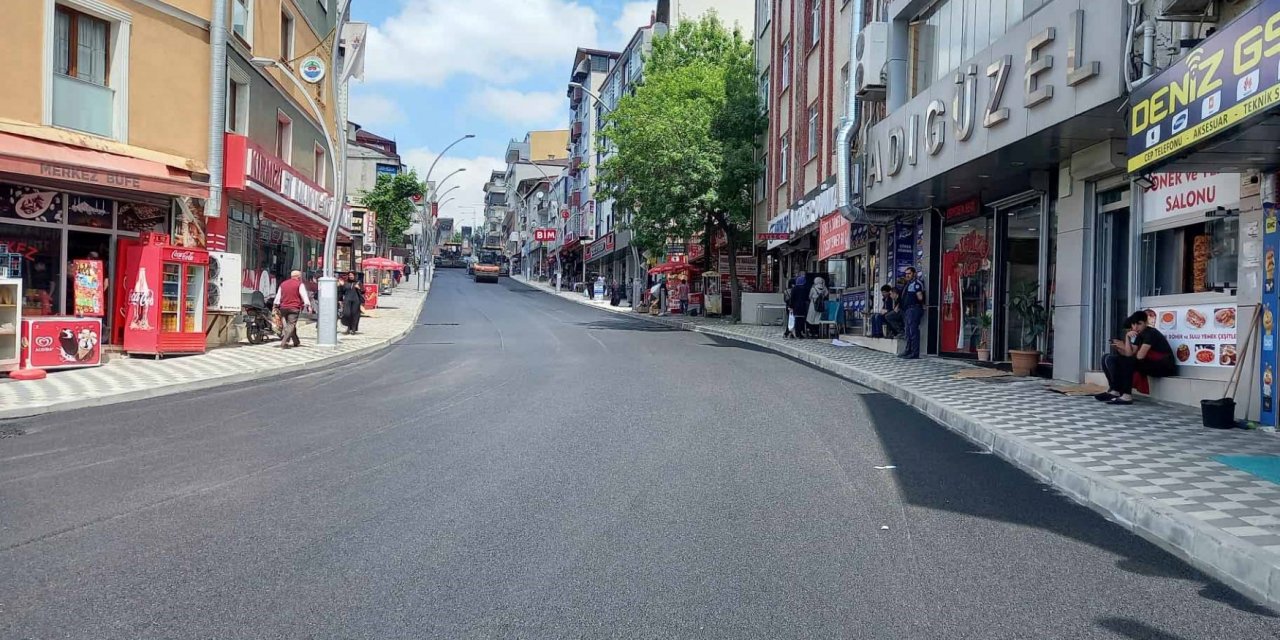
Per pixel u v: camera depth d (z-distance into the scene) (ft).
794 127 93.20
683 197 102.89
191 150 55.47
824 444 28.30
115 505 19.75
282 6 74.08
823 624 13.38
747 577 15.46
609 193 110.42
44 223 48.67
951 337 59.98
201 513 19.13
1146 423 30.68
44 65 46.83
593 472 23.54
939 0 51.60
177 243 55.21
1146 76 29.32
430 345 70.54
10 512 19.10
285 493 20.99
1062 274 42.83
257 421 31.81
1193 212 34.04
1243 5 28.17
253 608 13.69
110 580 14.87
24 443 27.27
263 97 68.95
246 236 69.36
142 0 52.01
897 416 34.83
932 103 47.93
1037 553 17.19
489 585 14.87
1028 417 32.09
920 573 15.83
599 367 52.08
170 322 52.95
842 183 65.26
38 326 43.78
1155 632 13.26
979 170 46.09
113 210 52.44
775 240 90.79
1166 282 36.37
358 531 17.89
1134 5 30.50
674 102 105.81
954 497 21.62
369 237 138.31
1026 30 37.86
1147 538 18.44
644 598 14.37
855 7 67.31
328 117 94.43
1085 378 41.16
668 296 134.92
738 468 24.35
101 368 45.91
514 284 267.18
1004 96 39.75
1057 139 38.14
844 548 17.22
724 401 37.86
